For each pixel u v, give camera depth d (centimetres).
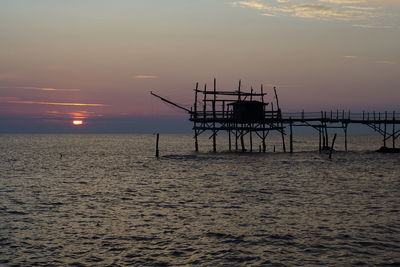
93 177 4862
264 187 3900
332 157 7150
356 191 3638
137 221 2541
